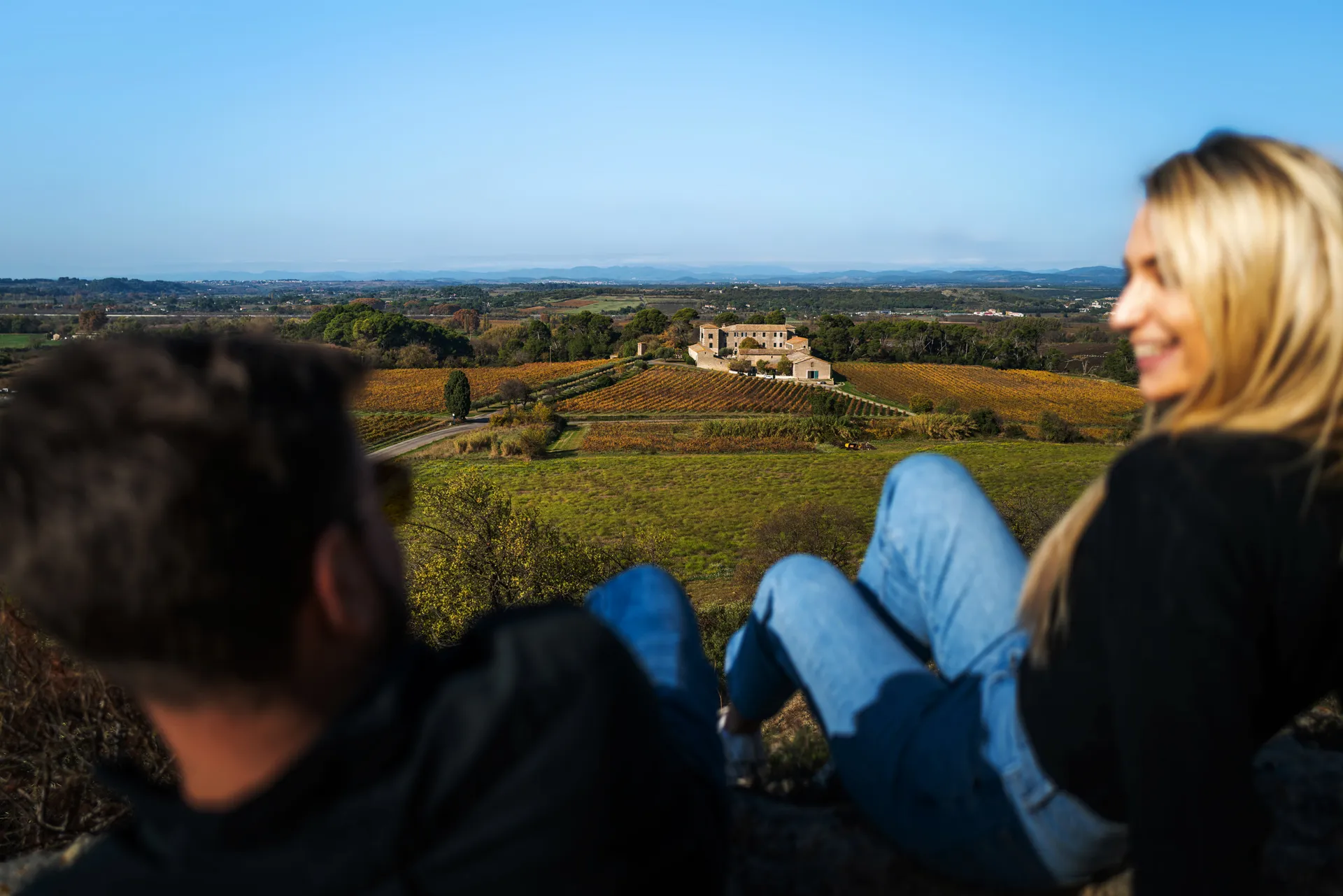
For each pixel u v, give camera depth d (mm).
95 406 602
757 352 114250
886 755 1432
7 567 618
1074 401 96562
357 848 721
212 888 723
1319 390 882
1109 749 1050
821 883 1601
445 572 15258
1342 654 974
